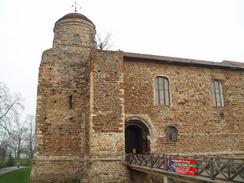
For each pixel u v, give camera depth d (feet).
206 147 61.05
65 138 58.03
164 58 63.98
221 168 28.86
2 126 95.14
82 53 64.64
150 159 44.16
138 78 59.41
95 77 53.98
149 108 58.65
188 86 63.16
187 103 62.03
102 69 54.90
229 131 64.44
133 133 60.85
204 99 63.87
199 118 62.23
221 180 28.48
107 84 54.39
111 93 54.19
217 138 62.69
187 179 33.63
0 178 74.33
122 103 54.39
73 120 59.52
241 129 66.03
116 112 53.47
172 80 62.18
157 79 61.52
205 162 31.73
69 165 56.75
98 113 52.29
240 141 64.95
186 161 35.04
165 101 60.90
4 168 118.93
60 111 59.21
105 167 49.98
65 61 62.69
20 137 181.98
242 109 67.62
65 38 67.87
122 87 55.31
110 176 49.65
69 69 62.34
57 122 58.44
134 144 60.39
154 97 59.57
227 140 63.62
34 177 54.13
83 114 60.29
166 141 58.23
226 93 66.85
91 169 49.24
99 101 52.95
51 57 61.93
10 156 144.87
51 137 57.31
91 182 48.42
